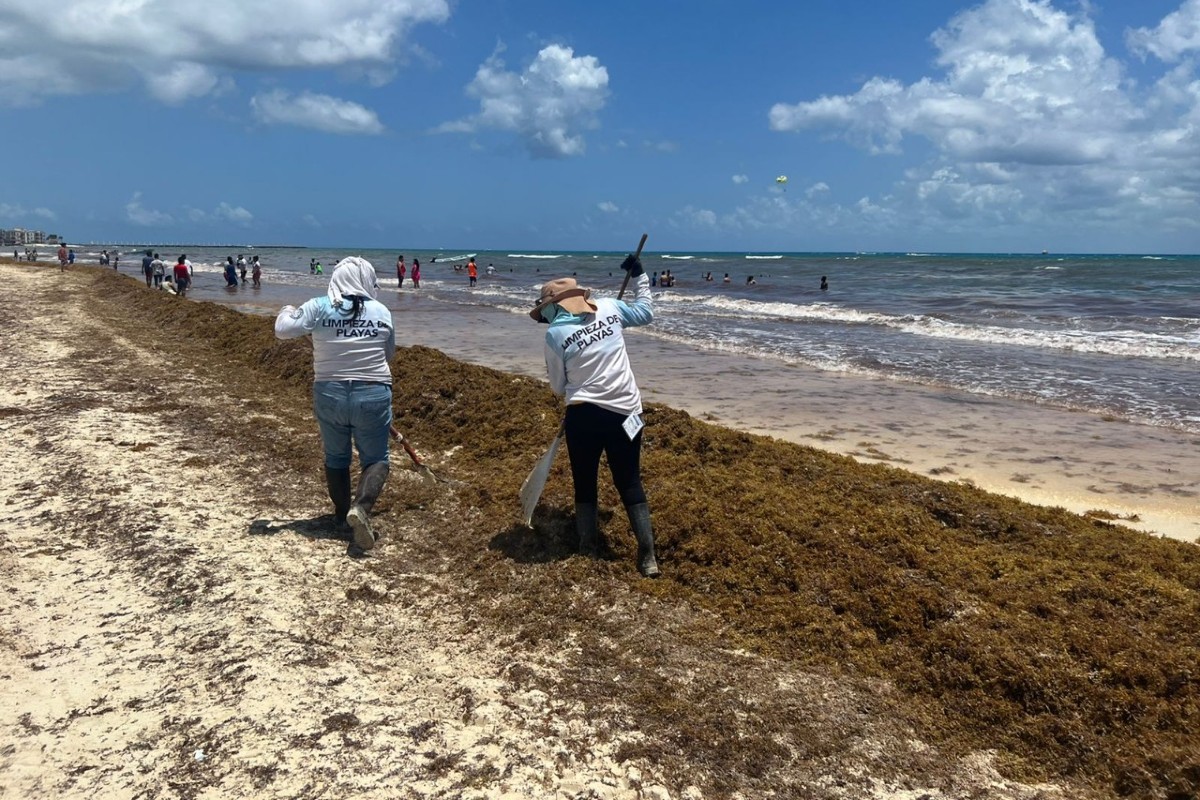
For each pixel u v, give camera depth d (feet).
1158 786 9.38
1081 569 13.94
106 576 14.64
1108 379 40.40
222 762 9.53
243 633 12.53
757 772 9.73
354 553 16.24
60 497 18.63
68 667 11.62
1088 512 20.67
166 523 17.10
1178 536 18.89
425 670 11.96
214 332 45.85
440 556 16.31
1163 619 12.14
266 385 33.45
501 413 25.11
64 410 27.37
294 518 18.10
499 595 14.48
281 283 132.16
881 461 25.62
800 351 51.88
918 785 9.59
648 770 9.69
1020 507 17.21
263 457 22.70
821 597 13.43
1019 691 10.87
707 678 11.75
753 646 12.65
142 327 53.31
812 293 107.34
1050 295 96.32
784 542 14.94
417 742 10.06
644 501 15.26
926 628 12.45
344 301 15.89
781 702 11.12
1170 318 64.90
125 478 20.04
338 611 13.64
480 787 9.28
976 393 37.19
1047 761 10.03
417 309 85.56
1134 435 29.01
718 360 48.29
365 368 16.05
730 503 16.65
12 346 43.11
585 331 14.88
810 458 19.94
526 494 16.25
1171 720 10.19
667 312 82.33
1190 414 32.30
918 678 11.50
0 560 15.12
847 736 10.44
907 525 15.65
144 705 10.69
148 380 34.06
